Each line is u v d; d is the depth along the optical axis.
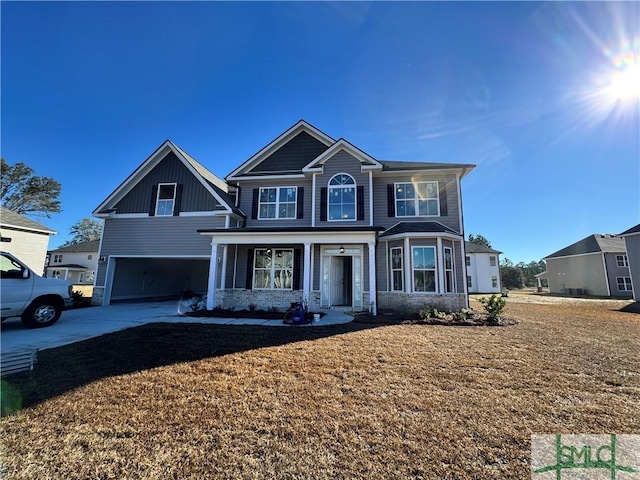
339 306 12.45
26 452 2.56
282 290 12.62
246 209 14.14
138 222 13.96
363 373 4.55
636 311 14.01
